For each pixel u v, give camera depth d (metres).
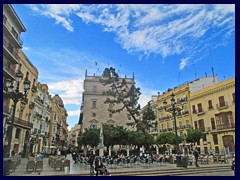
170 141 26.48
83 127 41.94
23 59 28.88
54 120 47.62
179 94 40.56
